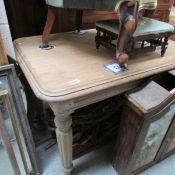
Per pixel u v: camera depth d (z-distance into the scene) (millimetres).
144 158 979
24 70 771
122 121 853
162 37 842
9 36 858
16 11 1137
